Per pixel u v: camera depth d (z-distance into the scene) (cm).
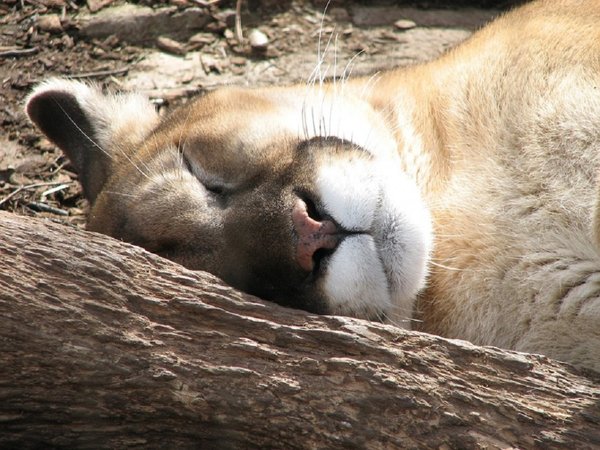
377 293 701
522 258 744
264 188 733
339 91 942
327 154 736
